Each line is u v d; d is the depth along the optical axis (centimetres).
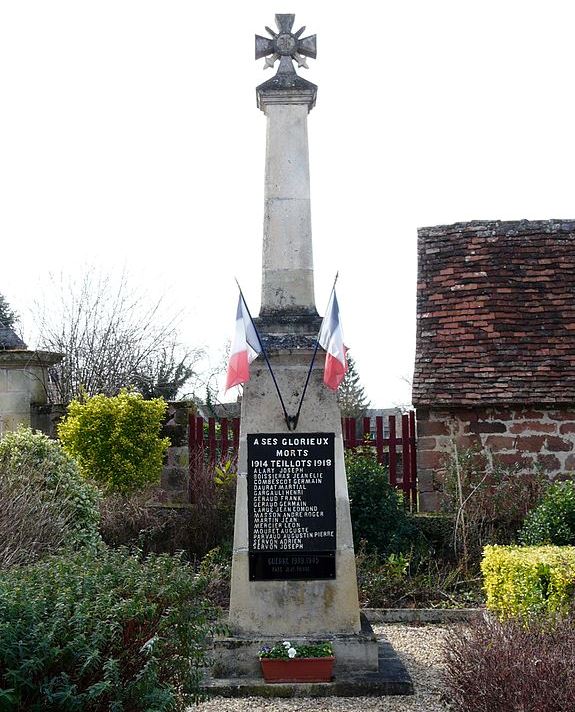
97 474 1440
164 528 1324
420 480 1399
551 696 569
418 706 769
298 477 865
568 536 1128
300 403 867
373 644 839
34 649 554
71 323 2514
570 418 1381
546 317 1462
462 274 1520
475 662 630
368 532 1252
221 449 1509
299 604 857
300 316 880
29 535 996
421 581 1168
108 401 1479
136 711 588
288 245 888
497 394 1381
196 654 661
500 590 951
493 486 1370
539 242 1534
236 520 865
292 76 891
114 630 594
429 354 1452
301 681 811
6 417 1599
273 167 893
